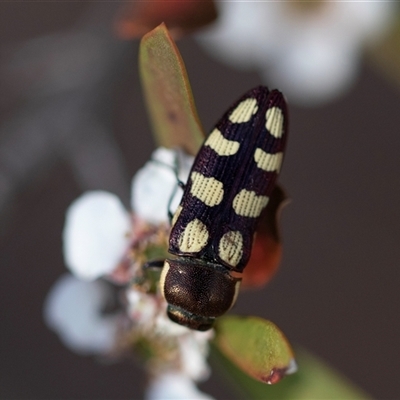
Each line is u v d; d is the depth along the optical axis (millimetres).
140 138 149
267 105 91
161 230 95
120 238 95
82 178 107
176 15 90
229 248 91
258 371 85
